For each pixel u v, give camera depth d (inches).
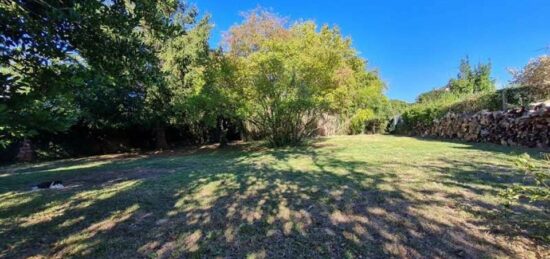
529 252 81.7
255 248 91.7
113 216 127.6
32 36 69.2
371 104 703.1
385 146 347.6
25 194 176.9
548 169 158.6
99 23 76.9
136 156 437.1
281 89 366.3
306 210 122.3
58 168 322.7
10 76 56.0
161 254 90.7
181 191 163.9
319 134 626.5
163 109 475.8
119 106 462.3
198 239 100.0
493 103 372.5
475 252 83.0
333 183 164.1
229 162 279.6
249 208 128.4
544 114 259.0
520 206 113.7
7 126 53.2
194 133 612.7
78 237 106.7
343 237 96.3
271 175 196.2
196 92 390.3
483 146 301.6
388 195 136.2
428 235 94.4
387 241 92.0
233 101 373.1
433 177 165.9
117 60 86.0
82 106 408.8
